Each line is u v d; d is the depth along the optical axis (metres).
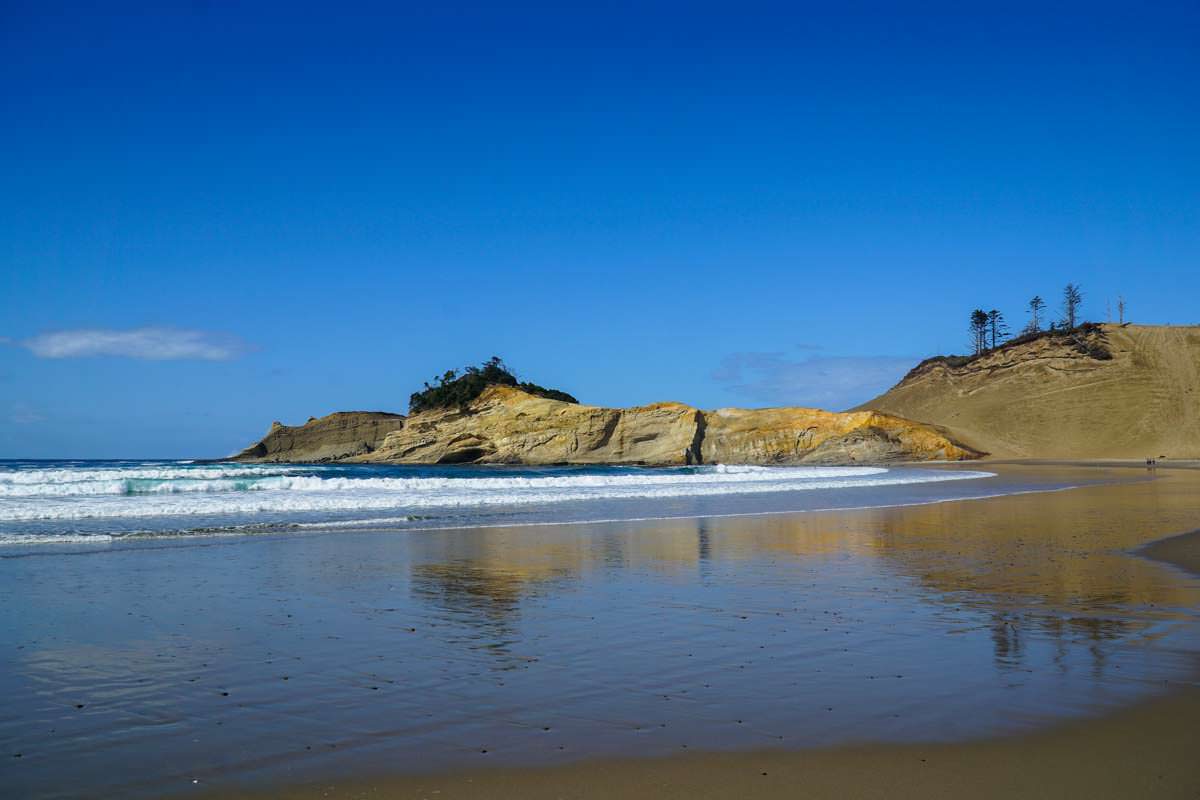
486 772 5.15
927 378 143.25
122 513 21.23
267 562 13.68
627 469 68.38
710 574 12.49
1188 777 5.02
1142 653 7.83
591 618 9.53
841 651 7.96
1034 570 12.80
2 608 10.07
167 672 7.39
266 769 5.21
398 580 12.02
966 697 6.50
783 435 83.25
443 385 96.62
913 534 17.73
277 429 99.50
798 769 5.16
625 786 4.93
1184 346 118.12
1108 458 95.12
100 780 5.07
